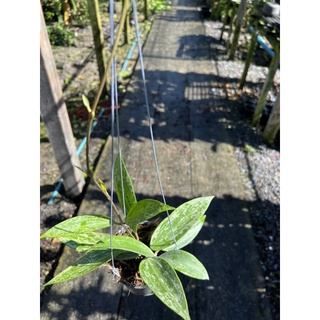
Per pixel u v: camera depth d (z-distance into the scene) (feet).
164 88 9.91
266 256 5.31
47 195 6.17
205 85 10.34
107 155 7.06
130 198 2.45
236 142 7.87
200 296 4.65
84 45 12.26
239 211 6.00
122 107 8.77
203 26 15.83
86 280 4.72
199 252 5.23
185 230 2.43
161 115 8.58
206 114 8.80
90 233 2.37
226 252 5.26
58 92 4.80
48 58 4.38
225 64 12.07
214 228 5.64
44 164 6.90
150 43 13.19
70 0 12.73
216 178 6.70
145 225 2.82
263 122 8.68
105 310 4.43
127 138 7.59
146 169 6.81
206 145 7.62
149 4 16.12
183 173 6.77
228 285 4.80
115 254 2.24
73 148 5.57
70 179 5.76
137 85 9.91
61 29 11.97
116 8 15.46
